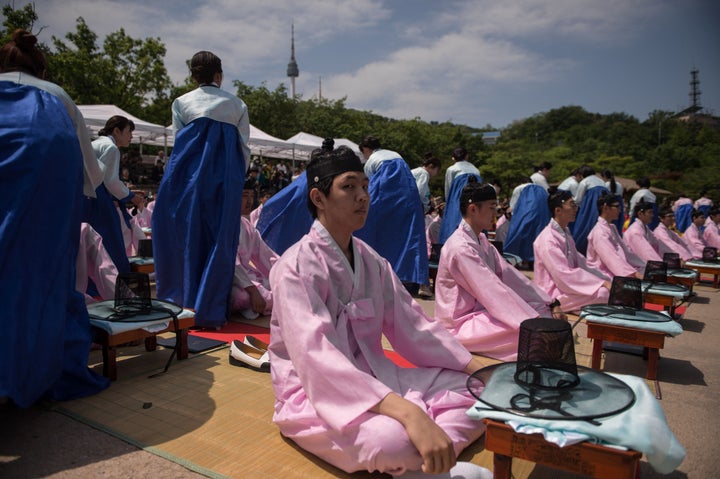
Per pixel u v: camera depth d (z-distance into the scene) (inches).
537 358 84.7
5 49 115.2
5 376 95.3
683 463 100.6
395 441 77.2
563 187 431.5
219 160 195.3
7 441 101.9
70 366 121.1
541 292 172.6
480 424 96.3
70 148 108.9
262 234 263.0
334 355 82.9
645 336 143.4
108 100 908.6
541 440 73.1
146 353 159.9
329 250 95.8
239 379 137.7
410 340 102.6
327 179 94.7
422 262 267.3
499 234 466.9
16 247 100.6
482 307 167.6
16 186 101.4
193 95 198.2
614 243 259.4
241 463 94.2
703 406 130.7
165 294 195.9
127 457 96.4
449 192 338.3
